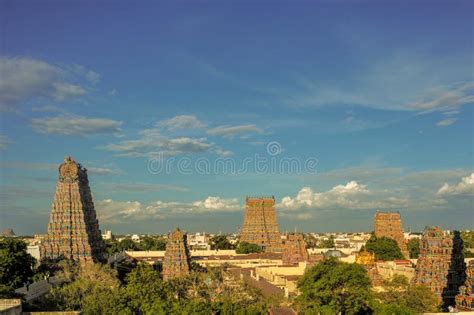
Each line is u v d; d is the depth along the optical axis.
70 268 196.75
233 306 151.88
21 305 129.00
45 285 168.12
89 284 164.38
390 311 147.62
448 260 196.00
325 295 151.62
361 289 153.12
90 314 142.62
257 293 181.12
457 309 167.38
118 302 146.88
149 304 146.25
